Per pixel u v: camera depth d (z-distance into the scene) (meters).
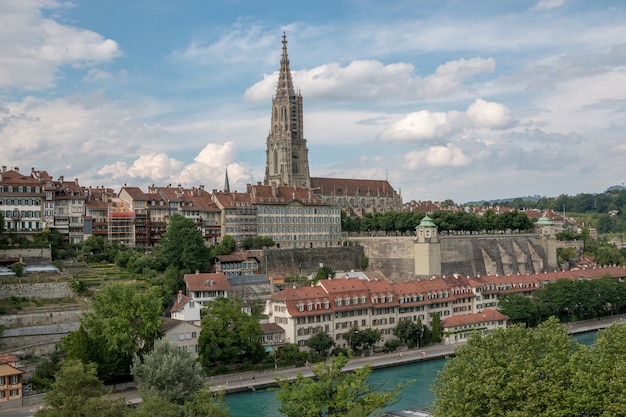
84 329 176.88
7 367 157.75
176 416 115.69
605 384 102.19
